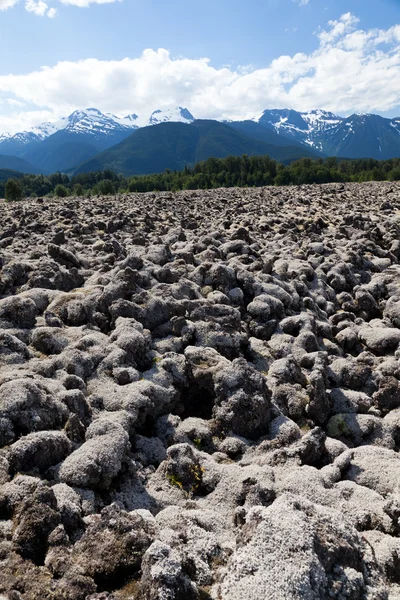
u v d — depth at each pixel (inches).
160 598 233.3
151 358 563.8
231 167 7677.2
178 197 3125.0
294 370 552.4
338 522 272.1
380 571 270.4
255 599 228.5
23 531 283.0
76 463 351.9
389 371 575.8
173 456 393.4
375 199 2522.1
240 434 460.8
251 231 1412.4
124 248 1023.6
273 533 253.6
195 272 807.7
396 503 323.9
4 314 612.7
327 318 796.6
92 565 266.1
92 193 5270.7
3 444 375.6
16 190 4215.1
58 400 429.4
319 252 1106.7
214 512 344.8
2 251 1045.8
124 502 357.4
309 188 3863.2
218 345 600.4
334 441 447.2
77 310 653.3
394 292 852.0
